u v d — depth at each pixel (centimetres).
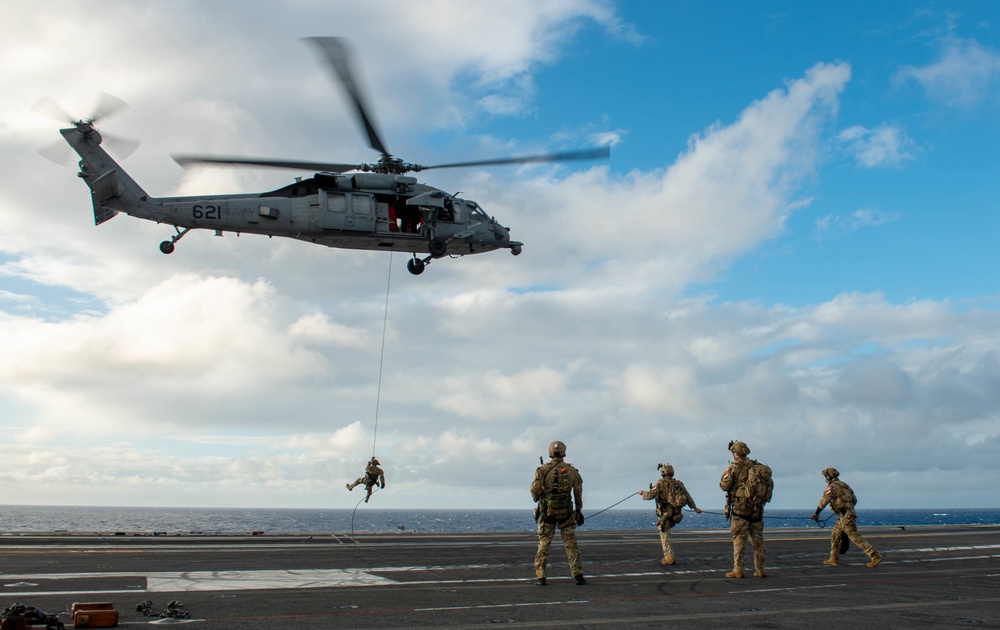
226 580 952
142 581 927
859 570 1184
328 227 2036
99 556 1266
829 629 623
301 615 673
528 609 725
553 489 953
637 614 699
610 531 2562
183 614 656
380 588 888
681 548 1602
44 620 583
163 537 1902
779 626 636
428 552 1452
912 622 662
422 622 641
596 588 910
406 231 2170
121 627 604
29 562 1135
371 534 2177
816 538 2030
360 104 1850
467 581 977
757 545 1067
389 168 2191
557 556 1385
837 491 1265
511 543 1784
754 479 1055
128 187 1961
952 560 1374
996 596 858
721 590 898
